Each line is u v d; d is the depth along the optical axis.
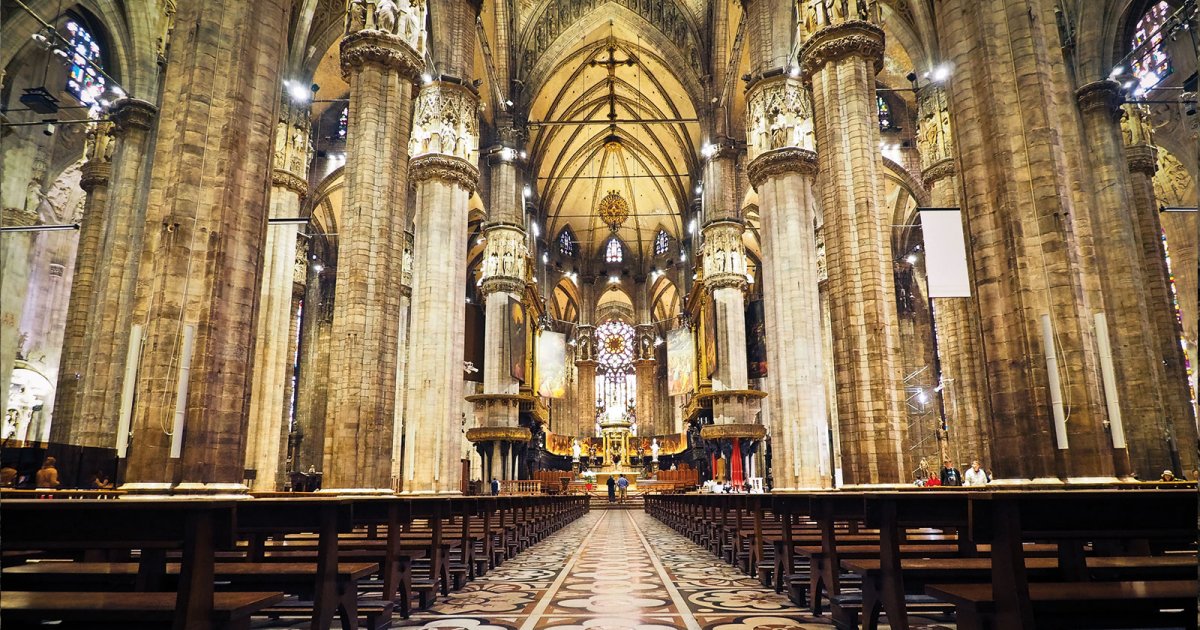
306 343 39.25
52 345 29.92
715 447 37.34
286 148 23.81
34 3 22.36
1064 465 8.90
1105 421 9.02
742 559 11.08
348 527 5.63
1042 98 9.77
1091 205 18.58
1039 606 3.87
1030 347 9.33
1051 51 10.22
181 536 3.76
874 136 17.23
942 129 24.83
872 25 17.64
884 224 16.77
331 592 5.39
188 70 10.18
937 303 28.58
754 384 46.28
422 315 24.31
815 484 23.12
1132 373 17.45
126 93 21.12
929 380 37.78
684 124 46.41
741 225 38.06
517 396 38.94
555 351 49.44
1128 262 18.02
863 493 5.87
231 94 10.33
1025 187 9.73
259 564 5.89
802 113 25.97
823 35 17.86
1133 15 19.80
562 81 45.31
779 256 25.17
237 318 10.03
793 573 8.37
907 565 5.46
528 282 41.19
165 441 9.16
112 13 21.50
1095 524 3.96
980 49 10.27
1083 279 9.44
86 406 18.41
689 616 7.32
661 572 11.10
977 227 10.19
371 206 16.77
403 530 10.15
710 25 38.09
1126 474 8.85
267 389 22.36
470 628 6.77
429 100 25.61
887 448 15.39
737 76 35.75
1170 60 24.83
